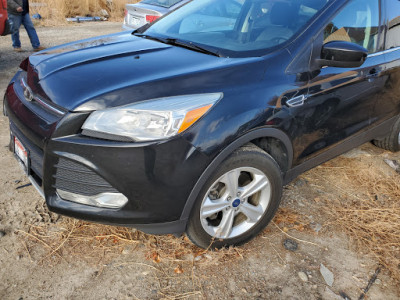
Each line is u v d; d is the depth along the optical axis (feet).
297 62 7.47
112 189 6.03
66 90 6.31
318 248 7.97
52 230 7.86
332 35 8.15
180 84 6.32
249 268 7.31
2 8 17.57
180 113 5.97
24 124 6.55
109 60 7.30
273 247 7.89
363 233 8.47
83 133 5.90
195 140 6.06
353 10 8.63
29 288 6.53
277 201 7.81
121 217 6.19
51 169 6.14
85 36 28.60
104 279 6.84
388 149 12.13
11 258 7.10
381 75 9.43
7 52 22.58
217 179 6.58
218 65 6.98
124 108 5.90
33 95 6.75
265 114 6.79
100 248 7.50
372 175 10.89
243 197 7.20
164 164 5.92
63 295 6.46
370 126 10.12
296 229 8.46
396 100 10.53
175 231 6.68
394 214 9.13
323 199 9.62
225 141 6.29
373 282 7.23
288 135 7.49
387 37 9.78
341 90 8.34
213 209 6.91
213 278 7.03
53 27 31.37
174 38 8.93
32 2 35.47
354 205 9.46
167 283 6.86
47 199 6.41
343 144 9.45
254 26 8.45
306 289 6.96
